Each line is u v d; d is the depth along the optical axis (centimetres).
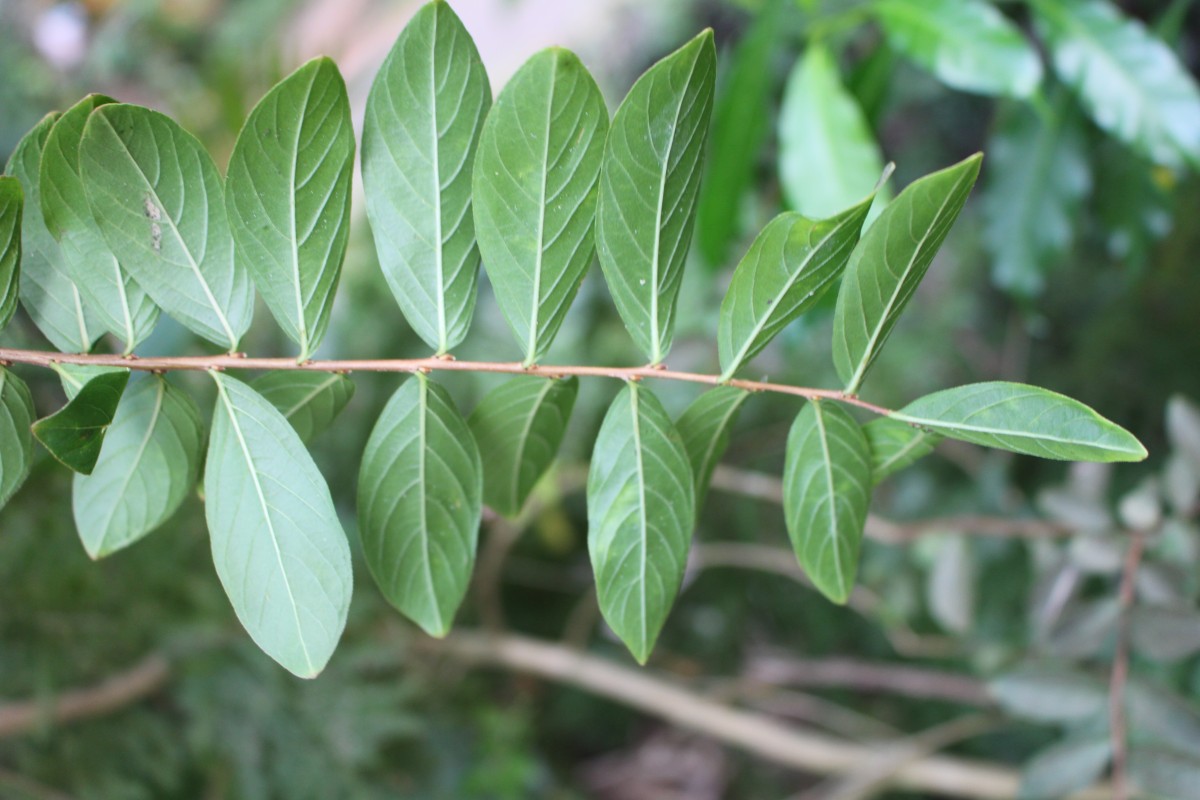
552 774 94
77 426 38
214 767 66
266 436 40
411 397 41
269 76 75
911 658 98
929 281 103
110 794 59
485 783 80
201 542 69
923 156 103
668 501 41
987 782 72
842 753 77
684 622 103
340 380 42
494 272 40
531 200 40
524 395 42
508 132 39
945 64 60
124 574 63
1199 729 54
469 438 41
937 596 66
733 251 87
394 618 79
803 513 41
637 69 116
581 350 95
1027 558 84
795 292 40
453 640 82
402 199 40
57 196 40
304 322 41
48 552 60
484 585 86
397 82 39
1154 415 92
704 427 42
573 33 118
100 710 61
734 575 102
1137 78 62
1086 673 56
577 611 93
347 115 39
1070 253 94
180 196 40
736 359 40
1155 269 88
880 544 86
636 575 41
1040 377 97
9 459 40
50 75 102
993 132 75
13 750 58
